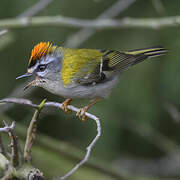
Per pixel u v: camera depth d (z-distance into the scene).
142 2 12.42
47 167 11.09
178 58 11.01
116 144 11.55
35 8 10.97
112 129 11.46
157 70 11.20
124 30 12.02
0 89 11.59
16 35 11.29
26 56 11.61
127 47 11.68
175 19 10.13
